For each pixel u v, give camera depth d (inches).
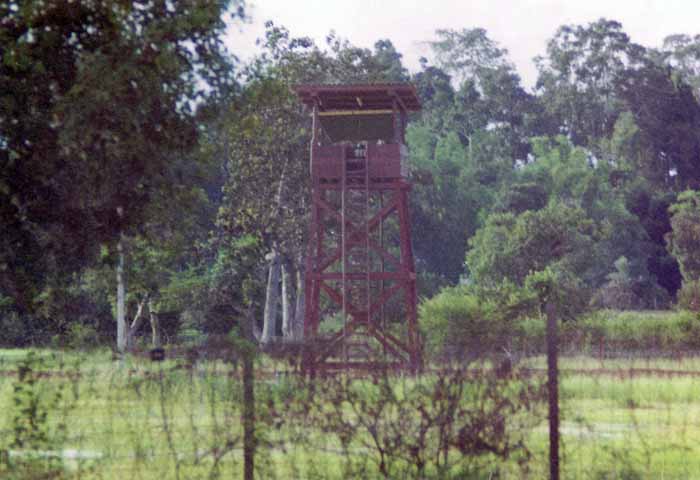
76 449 1042.1
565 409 1046.4
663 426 1151.6
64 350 1037.2
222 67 1191.6
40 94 1148.5
